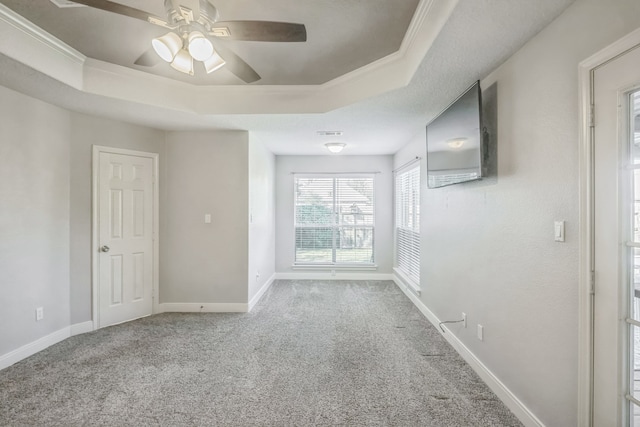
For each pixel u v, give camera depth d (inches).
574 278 56.5
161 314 145.6
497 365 81.5
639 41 44.5
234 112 120.7
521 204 71.2
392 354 105.1
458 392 83.1
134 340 116.1
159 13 74.3
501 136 79.0
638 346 47.4
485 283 87.7
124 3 70.9
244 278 150.4
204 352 106.6
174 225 149.9
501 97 79.0
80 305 122.6
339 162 216.7
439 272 124.6
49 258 111.2
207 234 150.0
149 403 78.2
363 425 70.7
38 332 107.1
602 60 50.1
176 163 149.4
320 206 219.0
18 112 100.2
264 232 184.5
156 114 122.0
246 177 150.0
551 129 61.5
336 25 79.4
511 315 75.2
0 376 90.7
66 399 79.6
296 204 219.5
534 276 66.9
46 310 110.0
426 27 72.3
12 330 98.6
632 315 47.8
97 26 80.6
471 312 96.5
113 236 132.0
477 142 81.2
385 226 216.2
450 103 101.3
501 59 77.0
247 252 150.2
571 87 56.6
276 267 218.1
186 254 150.0
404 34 83.7
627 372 48.4
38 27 80.7
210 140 149.4
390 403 78.5
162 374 92.0
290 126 139.7
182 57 70.9
